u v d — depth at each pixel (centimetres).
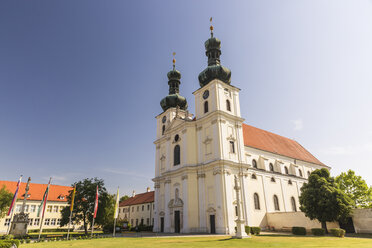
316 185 3419
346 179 4453
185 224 3891
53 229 6488
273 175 4791
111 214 4781
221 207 3544
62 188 7262
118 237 3253
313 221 3631
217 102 4178
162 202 4741
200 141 4256
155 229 4709
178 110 5331
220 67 4478
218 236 2989
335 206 3164
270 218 4238
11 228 3431
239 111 4475
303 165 5781
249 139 5016
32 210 6469
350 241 2231
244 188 3875
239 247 1891
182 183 4188
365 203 4272
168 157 4816
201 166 4019
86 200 3962
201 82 4694
